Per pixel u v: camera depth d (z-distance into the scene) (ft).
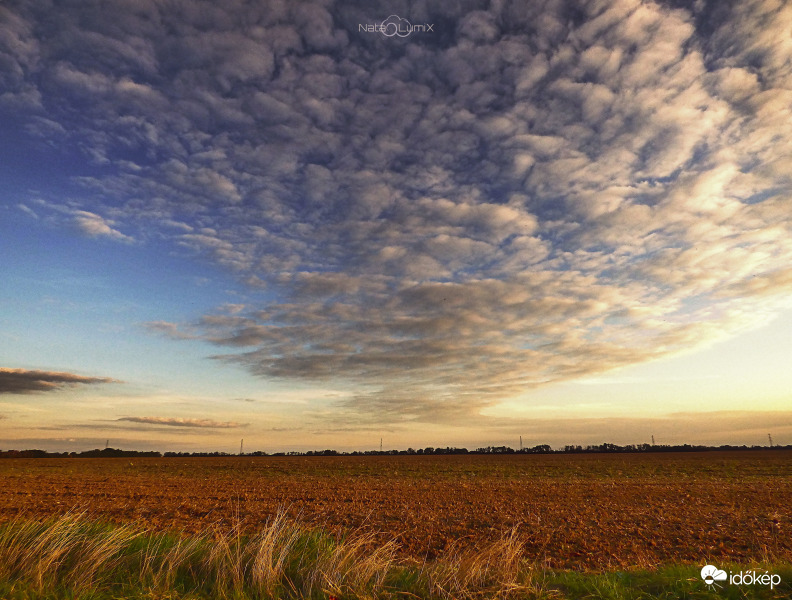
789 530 49.26
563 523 54.85
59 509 67.05
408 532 49.52
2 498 82.53
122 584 18.92
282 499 81.92
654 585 21.47
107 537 22.71
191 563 21.59
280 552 21.50
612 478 125.39
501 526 53.26
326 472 160.04
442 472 153.28
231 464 215.10
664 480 116.78
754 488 93.66
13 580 18.88
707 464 178.19
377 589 19.20
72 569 19.95
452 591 19.33
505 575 20.84
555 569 32.73
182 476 143.95
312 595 18.74
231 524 55.47
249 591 18.90
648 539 45.19
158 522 56.80
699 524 53.47
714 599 18.99
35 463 226.79
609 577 22.65
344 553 22.08
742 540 44.09
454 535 47.80
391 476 140.46
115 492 93.66
